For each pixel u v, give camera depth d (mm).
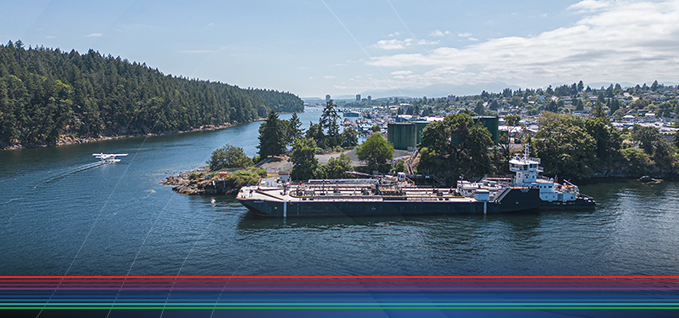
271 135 168250
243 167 147375
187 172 148875
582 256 72688
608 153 158875
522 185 112000
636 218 98438
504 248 76062
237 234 80750
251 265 61250
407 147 176000
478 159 137500
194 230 79250
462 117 140000
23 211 87875
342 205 99125
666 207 109125
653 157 160500
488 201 103500
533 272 64750
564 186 114125
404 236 82500
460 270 63969
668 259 71625
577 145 149625
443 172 137875
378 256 68062
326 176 131250
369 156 142125
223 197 115375
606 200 117938
